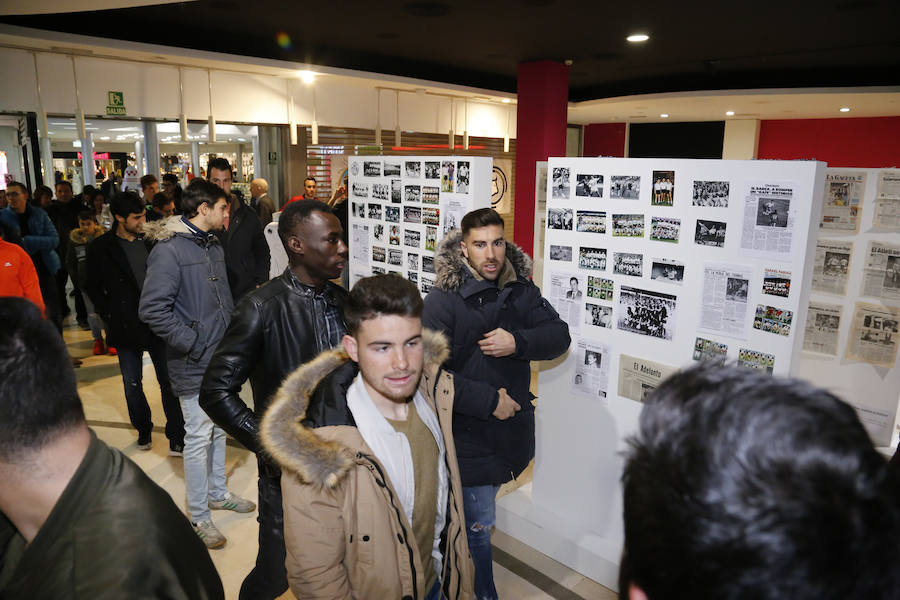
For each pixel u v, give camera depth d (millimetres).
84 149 7793
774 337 1996
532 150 7875
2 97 5789
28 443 717
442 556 1491
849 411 396
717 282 2105
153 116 6832
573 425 2666
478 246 2156
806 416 377
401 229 3568
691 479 377
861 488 344
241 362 1803
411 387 1321
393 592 1249
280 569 1844
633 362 2395
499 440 2139
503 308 2232
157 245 2680
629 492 429
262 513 1829
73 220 6562
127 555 736
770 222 1954
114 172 8617
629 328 2391
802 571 332
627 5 5219
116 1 3820
